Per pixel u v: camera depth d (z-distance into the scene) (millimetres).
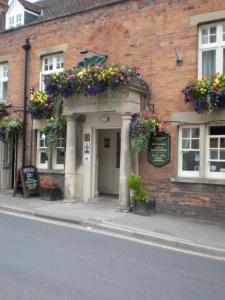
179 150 10680
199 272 6180
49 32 13680
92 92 10883
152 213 10641
